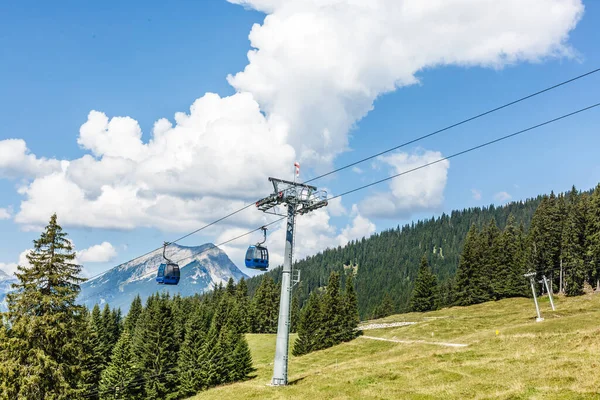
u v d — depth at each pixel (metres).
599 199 109.56
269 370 86.88
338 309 104.19
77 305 42.25
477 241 137.62
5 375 37.38
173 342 89.25
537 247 124.56
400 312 195.50
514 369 32.31
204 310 138.62
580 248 110.38
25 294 39.91
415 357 45.75
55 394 38.28
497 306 115.25
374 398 28.67
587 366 29.41
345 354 84.75
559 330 59.09
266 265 39.19
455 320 94.06
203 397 37.38
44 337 39.50
